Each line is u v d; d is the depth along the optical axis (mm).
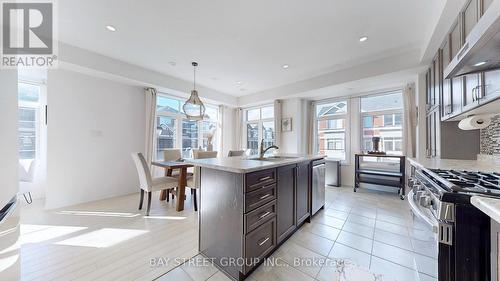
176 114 5141
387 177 4082
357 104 4863
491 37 899
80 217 2846
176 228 2510
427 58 2834
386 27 2527
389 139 4477
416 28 2539
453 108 2025
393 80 3805
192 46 3080
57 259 1838
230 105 6266
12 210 1015
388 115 4500
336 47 3080
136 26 2547
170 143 5047
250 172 1621
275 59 3537
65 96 3369
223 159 2334
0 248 948
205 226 1921
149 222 2688
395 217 2881
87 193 3621
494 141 2051
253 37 2805
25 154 3754
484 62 1147
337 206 3379
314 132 5543
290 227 2223
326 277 1640
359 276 1602
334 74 4125
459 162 2100
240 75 4398
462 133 2457
